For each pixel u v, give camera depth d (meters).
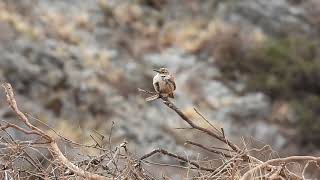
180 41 26.44
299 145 21.89
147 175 5.26
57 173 5.20
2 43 22.31
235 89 24.34
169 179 5.27
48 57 22.56
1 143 5.12
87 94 21.73
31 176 5.23
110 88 22.42
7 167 5.08
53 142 5.12
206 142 6.39
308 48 25.64
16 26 23.25
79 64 22.94
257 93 24.11
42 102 21.00
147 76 23.67
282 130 22.23
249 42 25.67
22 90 21.31
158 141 19.66
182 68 25.03
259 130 22.12
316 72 24.27
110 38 25.94
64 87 21.80
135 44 26.00
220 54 25.55
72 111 21.00
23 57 22.16
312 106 23.03
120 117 21.05
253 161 5.10
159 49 26.08
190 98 23.34
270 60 25.06
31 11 25.20
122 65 24.09
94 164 5.27
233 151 5.25
